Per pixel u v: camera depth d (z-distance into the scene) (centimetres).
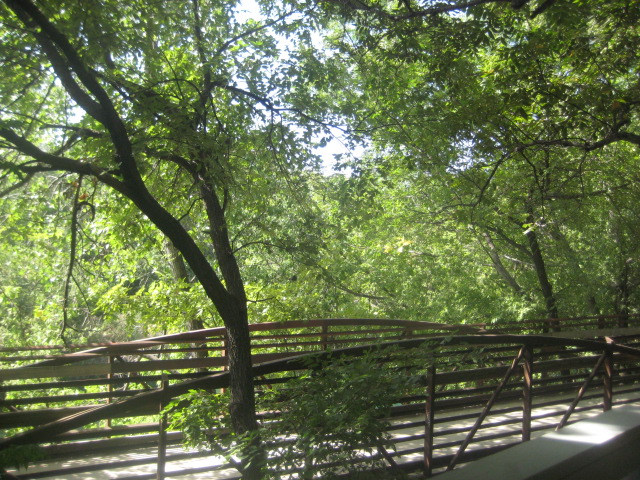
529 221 1318
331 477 452
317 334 835
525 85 959
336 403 480
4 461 374
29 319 1074
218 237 647
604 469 173
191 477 601
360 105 832
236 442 515
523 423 712
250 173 761
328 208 1165
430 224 1459
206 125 716
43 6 541
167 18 680
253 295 1036
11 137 529
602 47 948
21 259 991
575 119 926
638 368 1064
